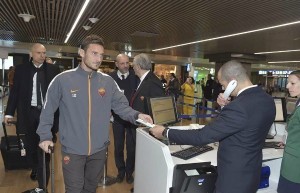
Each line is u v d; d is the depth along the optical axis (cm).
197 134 165
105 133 195
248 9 506
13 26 813
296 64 1898
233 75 163
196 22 640
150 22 664
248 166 157
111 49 1370
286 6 477
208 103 985
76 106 183
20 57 1270
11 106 276
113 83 207
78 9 579
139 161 225
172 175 180
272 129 301
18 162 359
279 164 271
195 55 1519
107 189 312
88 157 191
